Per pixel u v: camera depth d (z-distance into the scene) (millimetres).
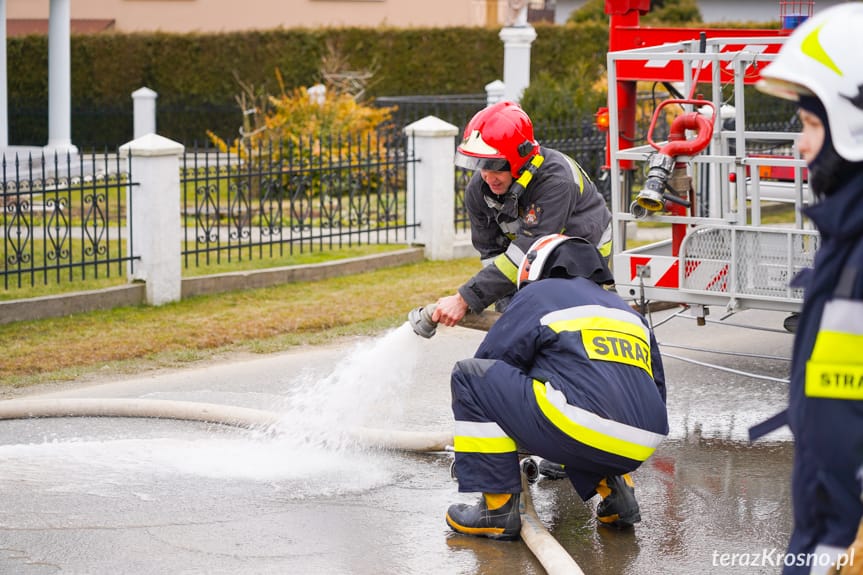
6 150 22094
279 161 16281
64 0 21797
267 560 5297
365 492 6289
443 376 9000
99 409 7746
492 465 5398
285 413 7586
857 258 3143
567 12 50562
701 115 7434
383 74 32125
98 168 22422
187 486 6352
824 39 3201
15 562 5262
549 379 5207
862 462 3143
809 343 3254
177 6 34875
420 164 14523
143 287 11648
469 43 32156
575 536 5684
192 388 8562
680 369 9266
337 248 14891
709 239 7301
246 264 13578
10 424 7602
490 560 5309
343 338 10344
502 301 6816
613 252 7945
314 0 34750
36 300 10852
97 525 5734
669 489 6426
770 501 6227
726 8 45906
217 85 32188
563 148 15914
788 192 8984
